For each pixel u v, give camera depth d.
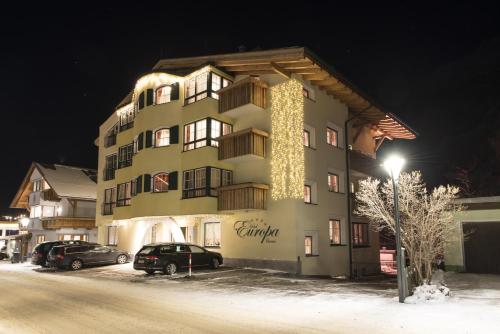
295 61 19.77
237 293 13.02
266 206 20.45
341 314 9.45
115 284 15.74
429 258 13.41
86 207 37.84
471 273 17.67
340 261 22.66
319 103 22.66
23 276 19.33
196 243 23.64
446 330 7.76
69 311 10.12
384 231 31.05
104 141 32.50
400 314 9.25
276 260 19.61
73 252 22.44
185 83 23.73
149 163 23.62
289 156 19.91
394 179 11.49
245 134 20.48
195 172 21.94
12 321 9.02
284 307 10.48
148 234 26.83
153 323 8.70
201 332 7.89
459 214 18.25
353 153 25.53
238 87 21.25
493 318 8.66
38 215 40.25
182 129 23.12
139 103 24.92
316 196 21.27
